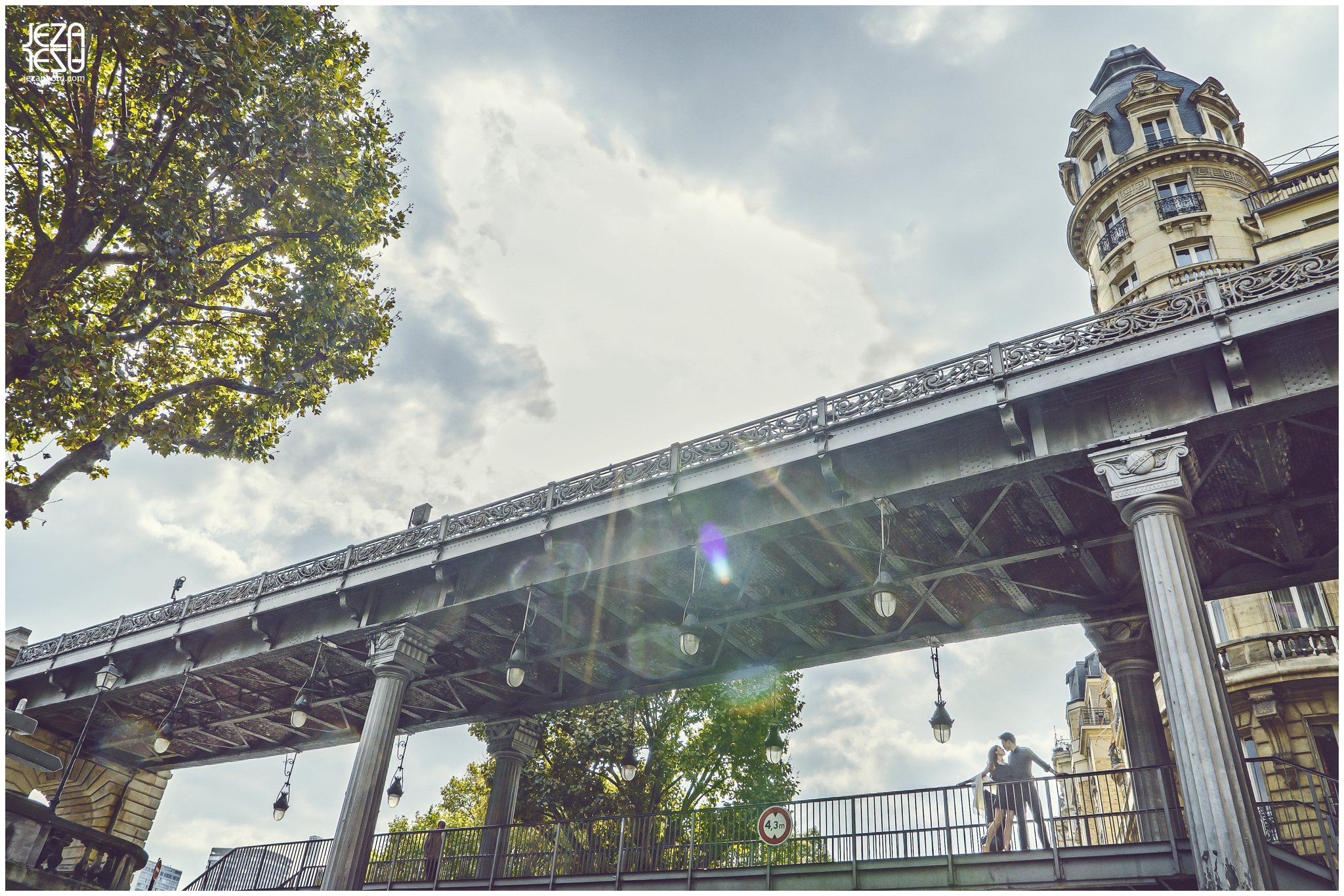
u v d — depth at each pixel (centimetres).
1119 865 1478
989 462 1627
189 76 1500
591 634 2386
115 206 1536
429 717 2898
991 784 1677
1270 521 1762
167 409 1872
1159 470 1448
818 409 1812
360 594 2436
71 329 1471
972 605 2097
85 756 3525
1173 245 3133
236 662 2628
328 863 2003
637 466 2053
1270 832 1380
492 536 2223
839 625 2272
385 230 1931
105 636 2988
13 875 1177
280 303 1833
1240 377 1422
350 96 1891
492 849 2406
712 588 2139
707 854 2008
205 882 2600
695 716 3572
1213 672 1274
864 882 1691
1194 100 3456
